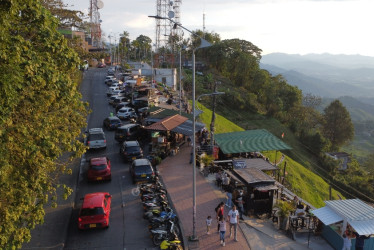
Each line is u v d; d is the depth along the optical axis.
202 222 18.64
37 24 12.92
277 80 115.44
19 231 11.24
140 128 33.94
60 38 13.83
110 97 53.38
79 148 14.79
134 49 148.38
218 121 69.50
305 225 19.22
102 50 105.62
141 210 19.75
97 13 111.06
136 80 58.78
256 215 20.05
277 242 17.30
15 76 10.48
